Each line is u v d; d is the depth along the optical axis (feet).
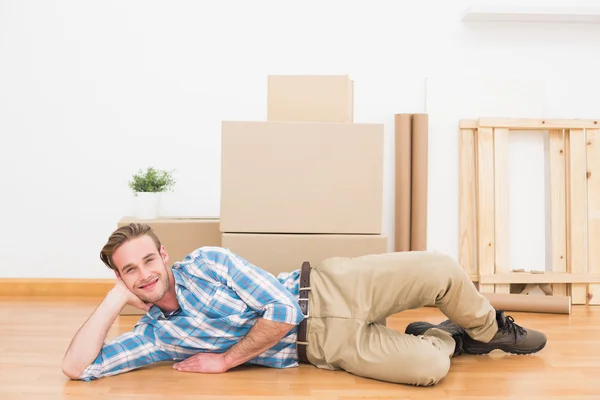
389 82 10.91
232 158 7.93
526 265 10.85
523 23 10.96
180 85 10.78
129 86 10.76
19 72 10.69
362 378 6.53
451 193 10.93
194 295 6.42
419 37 10.90
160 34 10.73
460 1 10.90
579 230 10.65
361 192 7.98
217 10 10.75
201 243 9.21
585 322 9.22
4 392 6.06
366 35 10.85
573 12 10.44
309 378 6.51
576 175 10.71
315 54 10.84
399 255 6.70
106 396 5.94
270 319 6.12
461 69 10.94
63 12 10.67
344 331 6.55
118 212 10.86
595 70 11.02
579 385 6.39
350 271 6.67
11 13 10.64
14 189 10.80
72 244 10.87
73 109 10.75
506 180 10.72
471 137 10.87
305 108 8.46
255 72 10.81
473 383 6.42
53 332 8.31
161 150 10.84
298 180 7.95
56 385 6.26
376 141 7.95
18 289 10.63
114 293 6.49
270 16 10.78
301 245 7.96
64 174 10.80
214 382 6.35
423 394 6.08
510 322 7.26
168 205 10.85
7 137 10.74
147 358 6.66
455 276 6.55
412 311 9.94
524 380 6.53
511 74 10.98
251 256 7.96
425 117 10.55
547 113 11.05
